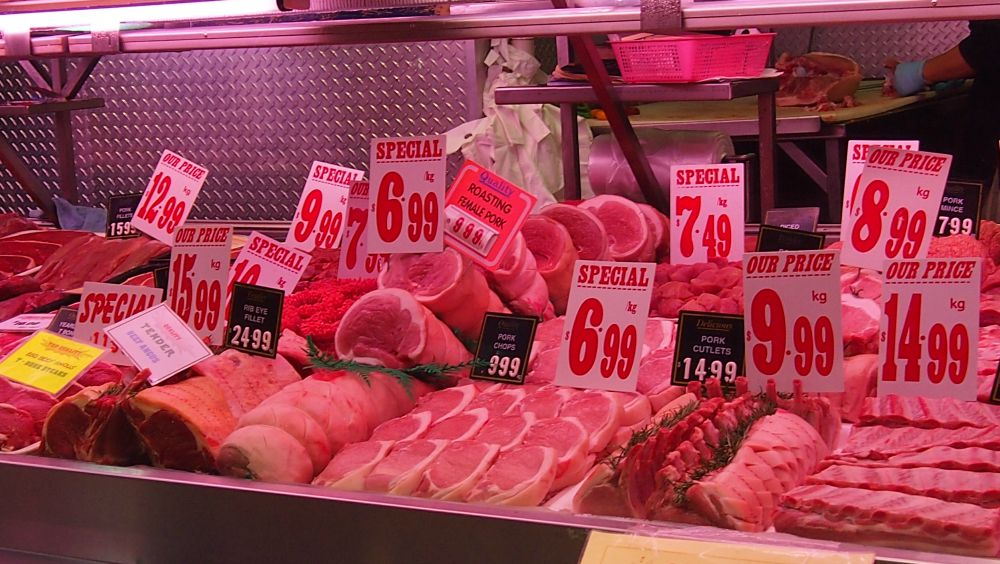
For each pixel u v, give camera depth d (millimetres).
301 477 1861
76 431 2006
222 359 2184
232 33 2379
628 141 3051
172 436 1944
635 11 1938
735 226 2684
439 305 2283
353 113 4836
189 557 1752
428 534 1573
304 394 1984
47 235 3658
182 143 5035
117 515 1788
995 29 4523
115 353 2295
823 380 1830
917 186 2105
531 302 2498
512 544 1521
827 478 1643
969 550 1421
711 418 1781
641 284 2023
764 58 3408
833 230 3000
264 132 4930
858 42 6582
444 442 1895
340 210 3037
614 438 1921
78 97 5070
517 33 2059
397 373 2152
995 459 1647
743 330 1968
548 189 4566
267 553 1692
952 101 5820
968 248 2445
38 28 2604
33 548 1885
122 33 2510
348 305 2570
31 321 2898
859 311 2256
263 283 2604
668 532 1449
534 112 4500
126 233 3549
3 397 2217
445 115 4746
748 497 1559
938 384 1818
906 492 1578
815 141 6121
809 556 1345
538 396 2051
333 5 2230
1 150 3971
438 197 2270
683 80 3254
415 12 2209
